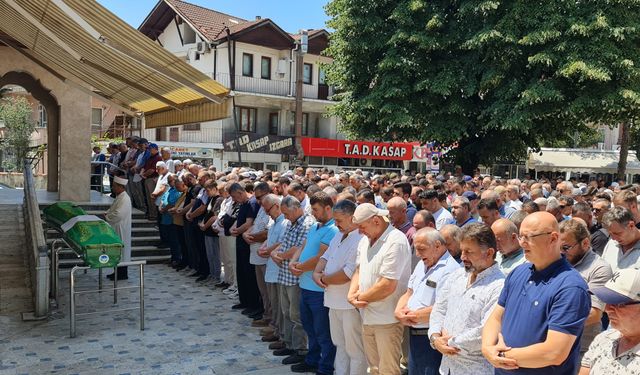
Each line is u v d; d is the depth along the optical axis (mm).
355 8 18484
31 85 13867
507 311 3225
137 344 6688
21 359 6102
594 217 6996
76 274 10375
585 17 16125
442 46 17625
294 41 31125
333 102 32781
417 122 18281
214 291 9414
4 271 8914
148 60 7430
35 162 23422
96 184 16234
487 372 3502
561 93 16125
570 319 2906
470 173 20312
